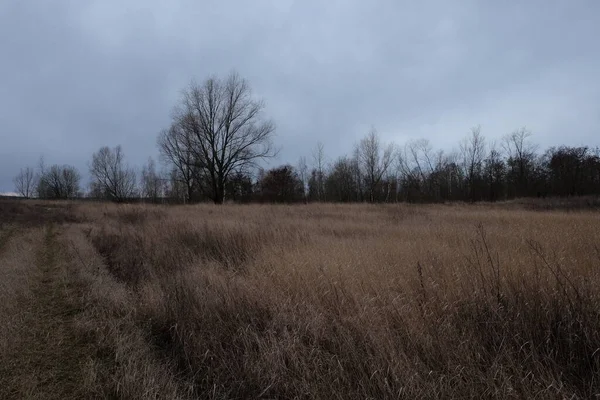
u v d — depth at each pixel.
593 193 45.09
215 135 42.28
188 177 48.19
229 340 3.58
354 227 10.48
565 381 2.64
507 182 53.31
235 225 9.68
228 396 2.84
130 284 5.72
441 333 3.21
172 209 22.84
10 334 3.81
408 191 49.12
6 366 3.25
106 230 12.11
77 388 2.92
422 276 4.39
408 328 3.34
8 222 16.94
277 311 3.91
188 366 3.22
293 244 6.98
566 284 3.68
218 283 4.80
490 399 2.53
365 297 4.00
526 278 3.92
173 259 6.66
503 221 11.42
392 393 2.56
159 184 60.47
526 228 8.47
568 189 47.56
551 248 5.48
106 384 2.94
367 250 6.04
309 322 3.59
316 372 2.89
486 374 2.71
